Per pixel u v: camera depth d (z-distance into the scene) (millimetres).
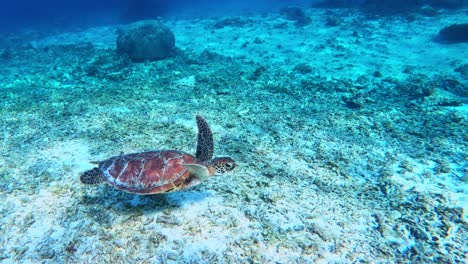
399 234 1506
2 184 1791
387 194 1785
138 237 1438
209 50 5844
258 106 3045
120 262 1330
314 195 1759
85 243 1413
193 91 3475
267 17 9211
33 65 5496
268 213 1611
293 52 5465
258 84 3785
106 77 4164
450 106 3008
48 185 1785
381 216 1613
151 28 5086
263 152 2180
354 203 1711
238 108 2984
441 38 5238
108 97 3252
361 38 5855
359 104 3033
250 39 6625
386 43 5445
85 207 1618
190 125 2576
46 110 2896
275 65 4750
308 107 3055
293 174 1941
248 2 16625
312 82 3799
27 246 1396
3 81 4516
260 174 1927
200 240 1437
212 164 1486
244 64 4773
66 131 2430
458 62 4172
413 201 1727
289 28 7332
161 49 5012
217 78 3932
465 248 1438
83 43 7105
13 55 6395
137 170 1469
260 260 1349
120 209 1603
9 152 2133
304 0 13562
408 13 6965
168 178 1440
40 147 2191
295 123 2648
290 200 1706
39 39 8898
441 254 1402
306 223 1553
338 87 3619
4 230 1480
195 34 7543
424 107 3002
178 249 1390
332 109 3012
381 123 2695
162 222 1526
